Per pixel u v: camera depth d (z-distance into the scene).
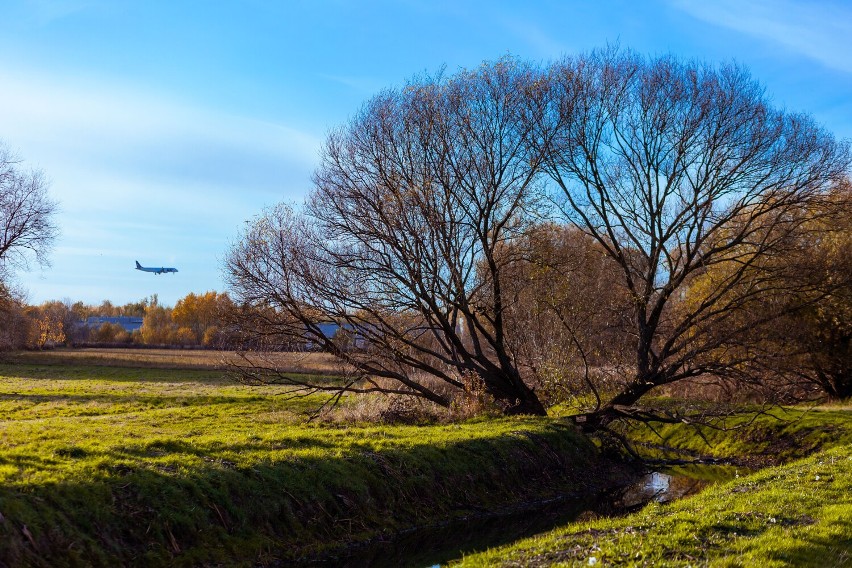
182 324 116.88
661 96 28.22
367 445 16.95
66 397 34.66
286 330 25.67
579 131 28.16
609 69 28.72
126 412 28.59
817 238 31.31
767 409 27.38
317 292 25.12
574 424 24.91
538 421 23.64
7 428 18.77
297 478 13.95
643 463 24.44
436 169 25.86
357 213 25.72
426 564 12.52
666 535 10.09
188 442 14.90
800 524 10.85
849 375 34.31
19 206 51.06
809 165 27.80
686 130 27.73
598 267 32.38
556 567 8.65
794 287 28.09
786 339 30.47
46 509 9.90
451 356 27.58
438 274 25.45
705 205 28.12
